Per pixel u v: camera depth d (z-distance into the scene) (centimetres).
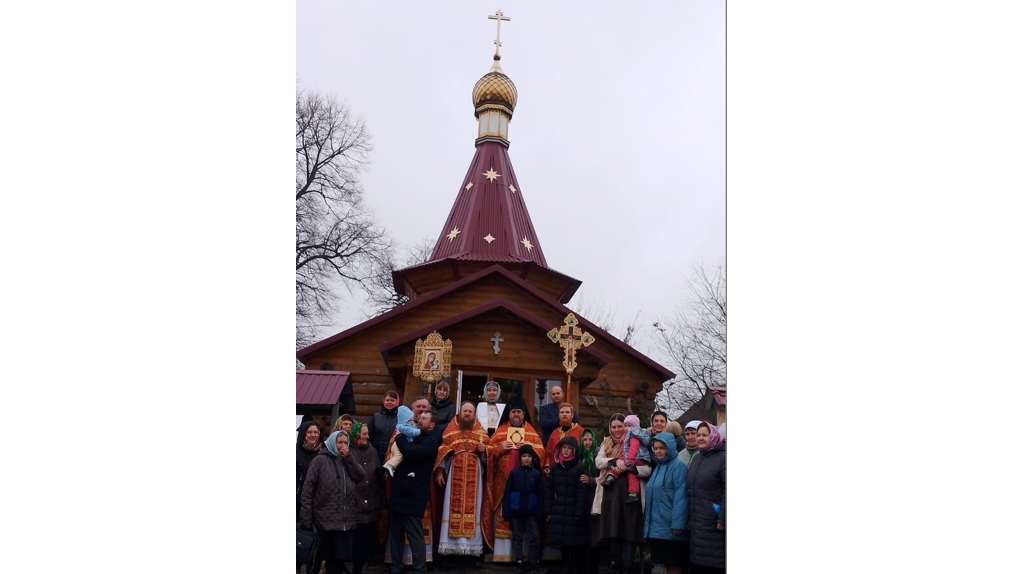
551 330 1283
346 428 1102
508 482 1134
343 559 1054
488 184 1451
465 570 1131
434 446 1095
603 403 1318
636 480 1059
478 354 1310
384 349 1298
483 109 1445
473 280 1355
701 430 1036
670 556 1033
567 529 1091
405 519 1088
